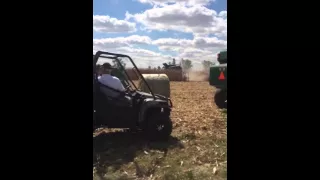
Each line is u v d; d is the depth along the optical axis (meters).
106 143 6.21
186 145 6.18
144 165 5.00
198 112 9.98
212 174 4.67
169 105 6.64
